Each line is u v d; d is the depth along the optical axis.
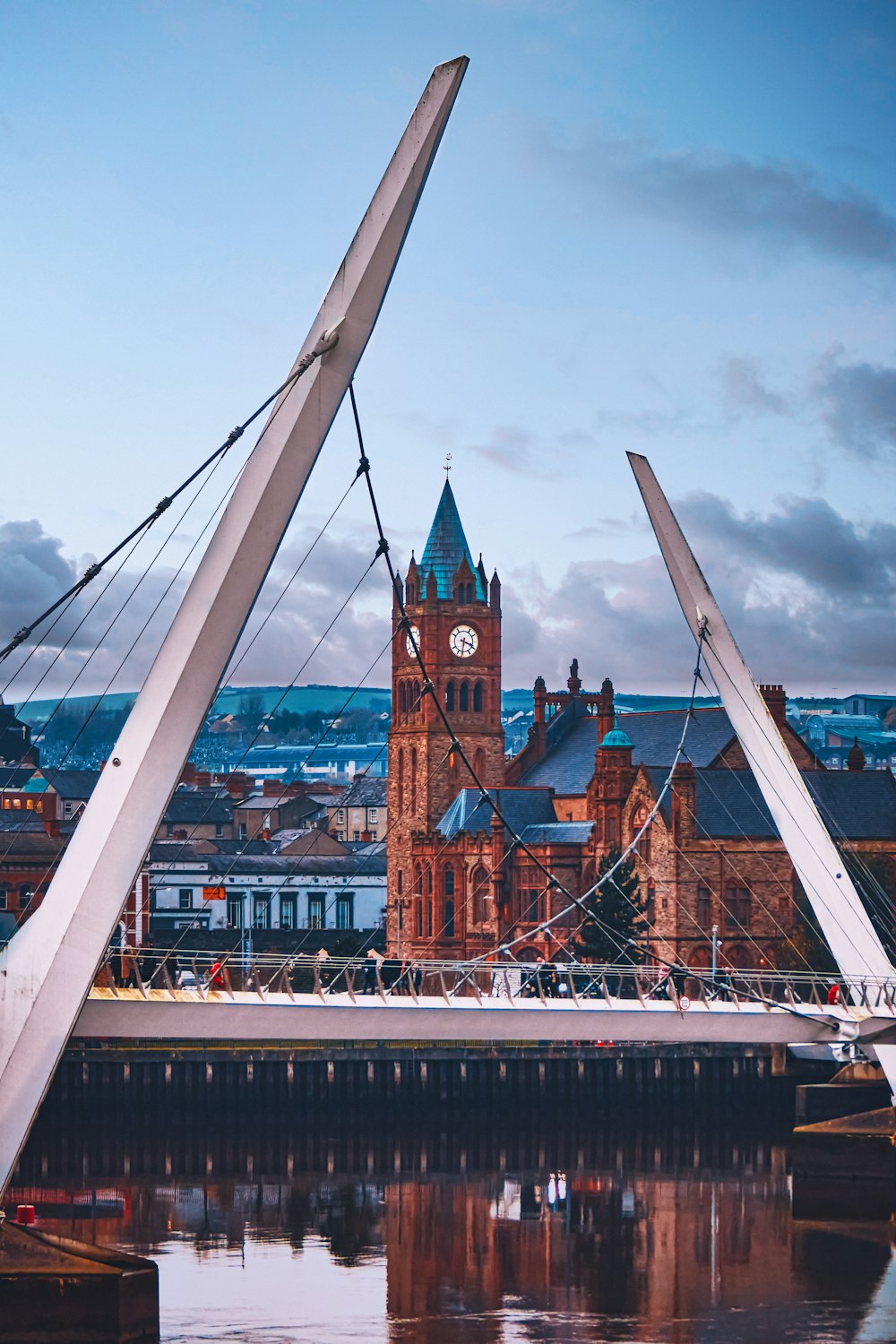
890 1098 150.38
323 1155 141.62
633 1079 165.25
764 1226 110.38
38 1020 77.31
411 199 80.81
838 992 112.19
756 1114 166.62
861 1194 118.12
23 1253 79.19
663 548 124.44
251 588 79.31
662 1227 110.19
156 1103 156.12
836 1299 92.06
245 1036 92.00
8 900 199.62
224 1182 127.38
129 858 77.81
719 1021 104.81
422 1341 83.31
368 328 81.06
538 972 123.38
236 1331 84.56
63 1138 150.88
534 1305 90.69
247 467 80.25
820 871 119.06
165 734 78.31
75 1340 77.88
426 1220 112.25
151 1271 79.56
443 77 80.75
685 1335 85.12
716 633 123.62
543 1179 128.88
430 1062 161.50
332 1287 94.00
